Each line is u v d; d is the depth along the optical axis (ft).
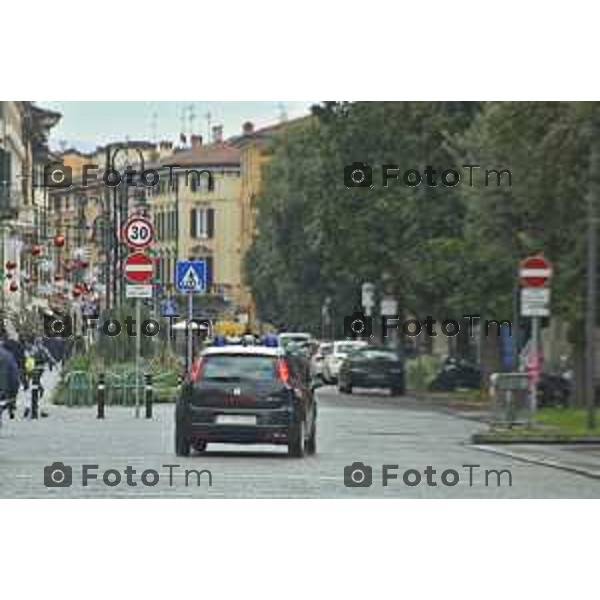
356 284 521.65
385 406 364.38
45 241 651.25
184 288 292.81
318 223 474.90
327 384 517.14
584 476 173.17
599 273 285.23
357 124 450.30
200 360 195.21
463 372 436.76
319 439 238.68
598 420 269.23
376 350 440.45
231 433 191.62
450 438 247.09
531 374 249.55
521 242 326.03
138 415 287.69
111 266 442.50
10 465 178.29
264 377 193.06
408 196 441.68
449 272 413.80
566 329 342.23
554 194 273.33
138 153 426.51
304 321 640.99
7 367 221.87
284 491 147.95
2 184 528.63
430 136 441.68
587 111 249.55
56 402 333.21
